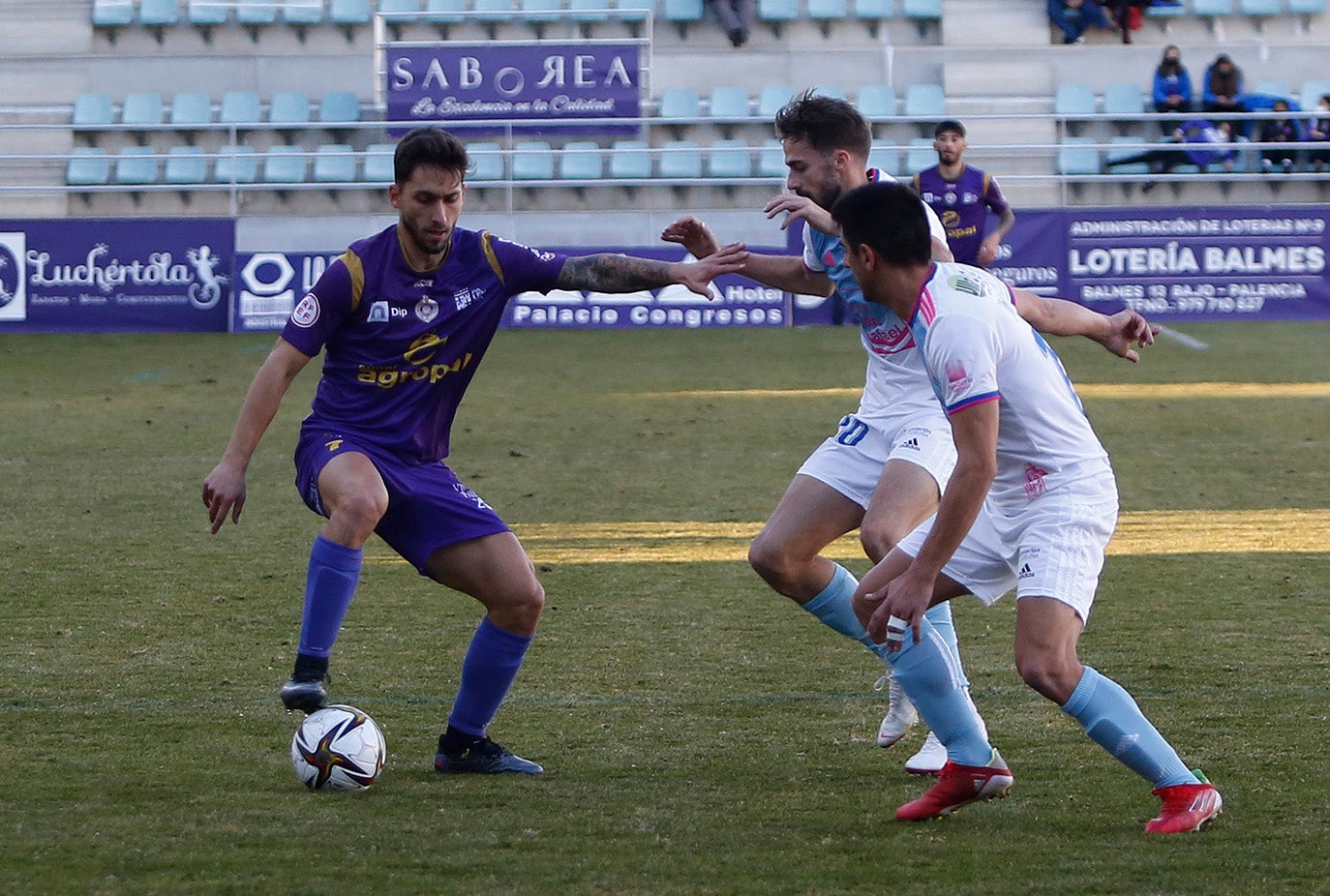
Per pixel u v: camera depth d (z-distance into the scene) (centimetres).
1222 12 8106
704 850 1268
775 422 4206
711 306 6284
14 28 7944
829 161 1680
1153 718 1695
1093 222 6191
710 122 6412
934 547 1250
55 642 2088
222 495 1475
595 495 3241
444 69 7050
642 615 2245
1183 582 2430
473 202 7025
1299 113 6391
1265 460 3638
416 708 1783
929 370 1273
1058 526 1317
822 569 1642
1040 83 7712
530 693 1845
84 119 7519
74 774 1497
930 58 7750
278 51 8006
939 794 1355
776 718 1736
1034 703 1775
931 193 4609
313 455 1522
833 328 6222
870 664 1978
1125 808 1388
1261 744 1585
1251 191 7094
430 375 1537
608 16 7750
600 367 5328
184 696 1817
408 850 1262
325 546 1457
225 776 1497
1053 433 1323
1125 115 6331
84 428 4219
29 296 6159
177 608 2300
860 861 1237
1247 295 6238
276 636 2127
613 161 7094
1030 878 1189
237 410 4512
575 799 1428
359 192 7175
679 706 1784
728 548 2722
